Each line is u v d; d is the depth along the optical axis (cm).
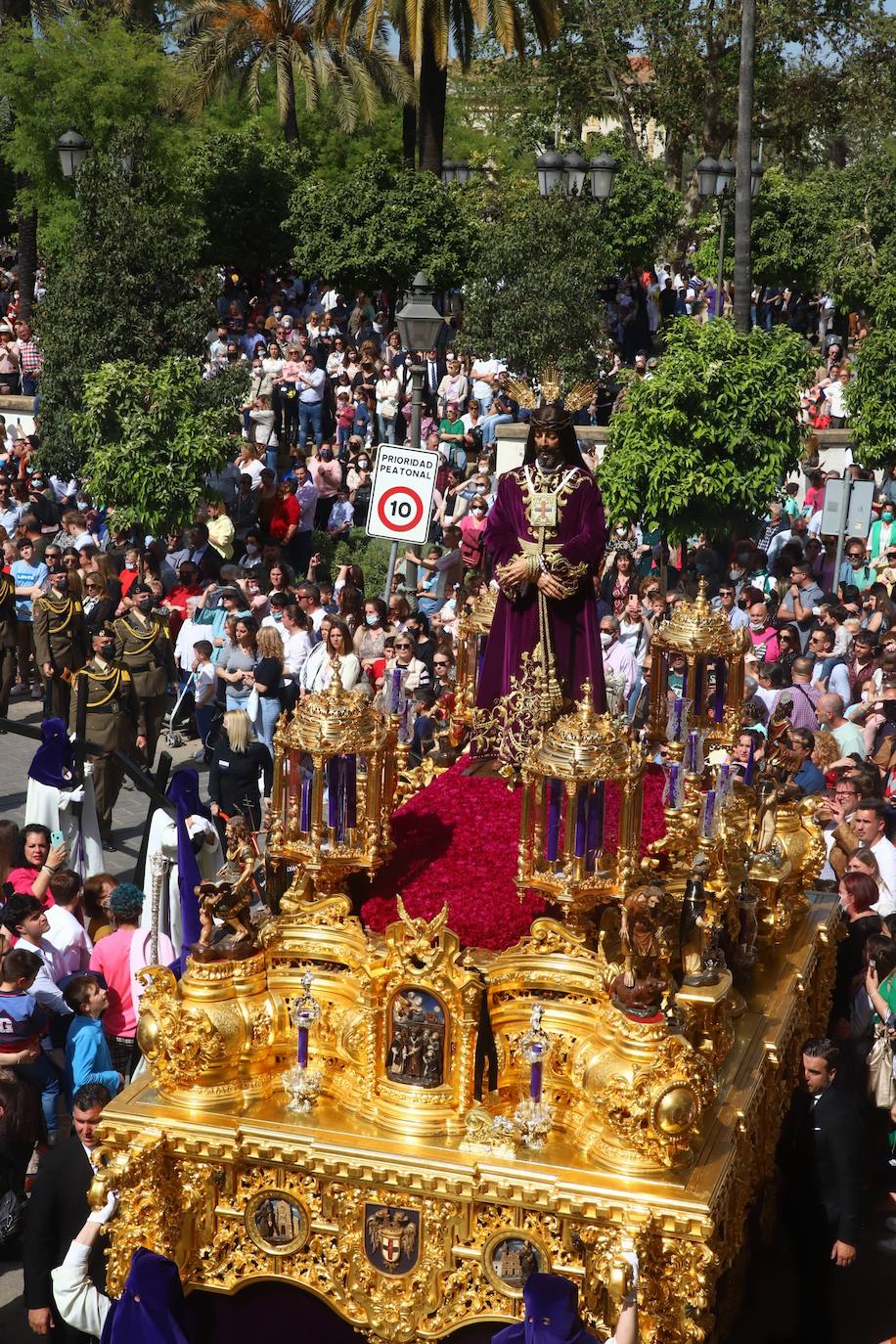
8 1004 1620
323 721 1262
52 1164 1317
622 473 3169
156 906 1756
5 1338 1390
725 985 1226
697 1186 1098
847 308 5694
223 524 3641
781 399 3125
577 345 4478
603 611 3178
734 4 7919
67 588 2967
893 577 3356
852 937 1798
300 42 7475
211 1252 1202
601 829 1207
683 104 8212
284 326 5469
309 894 1309
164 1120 1180
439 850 1364
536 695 1383
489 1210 1134
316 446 4600
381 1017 1176
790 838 1534
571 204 4531
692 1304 1084
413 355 2975
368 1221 1159
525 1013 1184
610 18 8006
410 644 2595
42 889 1980
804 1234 1454
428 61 5806
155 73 5288
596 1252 1101
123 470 3478
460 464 4484
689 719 1562
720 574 3391
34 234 5588
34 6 6612
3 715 3278
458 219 5694
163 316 3991
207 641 2847
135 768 1895
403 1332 1156
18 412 4816
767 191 6012
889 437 3984
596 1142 1131
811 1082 1456
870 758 2433
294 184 6200
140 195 4041
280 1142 1158
